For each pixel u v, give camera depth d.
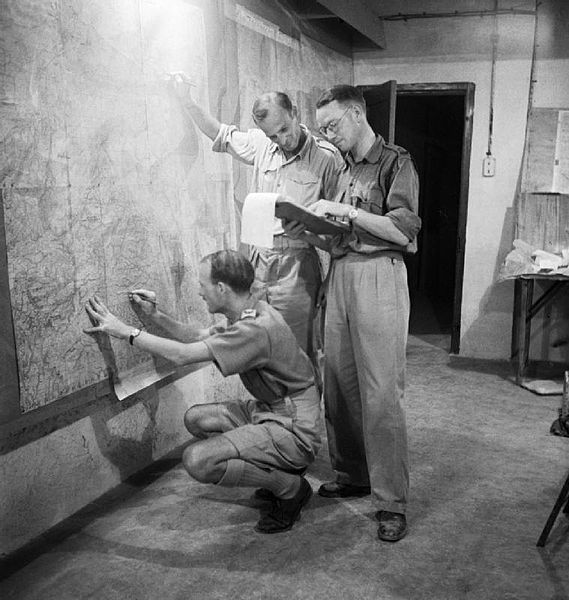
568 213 4.60
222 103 3.30
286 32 4.03
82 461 2.56
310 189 2.86
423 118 7.68
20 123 2.08
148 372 2.83
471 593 2.09
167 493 2.75
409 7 4.88
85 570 2.19
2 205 2.04
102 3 2.41
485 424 3.63
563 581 2.15
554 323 4.89
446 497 2.76
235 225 3.55
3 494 2.20
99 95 2.42
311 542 2.38
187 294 3.08
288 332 2.35
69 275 2.32
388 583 2.14
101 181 2.46
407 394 4.18
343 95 2.29
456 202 7.86
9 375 2.12
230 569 2.21
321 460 3.16
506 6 4.66
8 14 2.02
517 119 4.77
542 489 2.83
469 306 5.07
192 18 2.98
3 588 2.08
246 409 2.62
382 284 2.33
